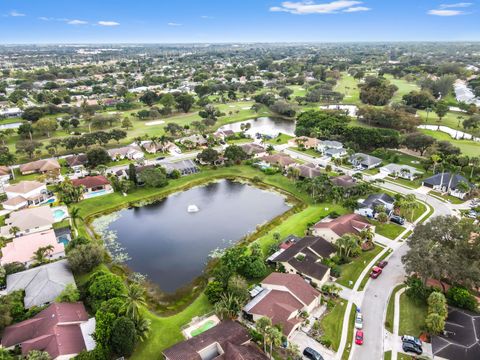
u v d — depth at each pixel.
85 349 62.03
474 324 63.06
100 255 87.50
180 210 125.19
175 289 84.00
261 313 68.69
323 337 65.06
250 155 172.12
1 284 79.25
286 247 95.19
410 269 74.12
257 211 123.31
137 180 138.62
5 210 118.25
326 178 127.00
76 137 180.75
